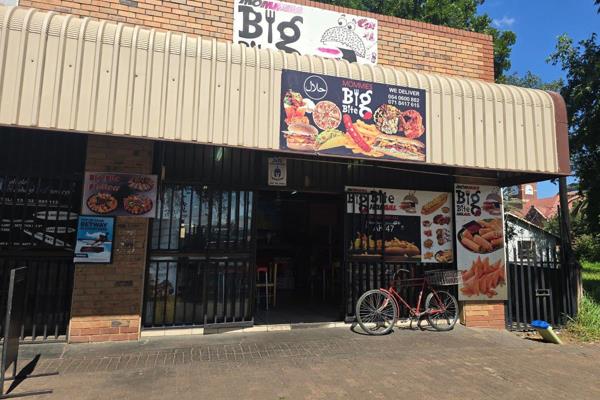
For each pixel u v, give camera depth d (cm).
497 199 717
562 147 611
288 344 559
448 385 440
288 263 1021
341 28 659
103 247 550
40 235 547
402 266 686
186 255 598
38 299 543
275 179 640
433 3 1464
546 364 523
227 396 395
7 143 546
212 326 598
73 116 427
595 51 1005
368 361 504
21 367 457
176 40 470
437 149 555
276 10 630
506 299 696
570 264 716
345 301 666
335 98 521
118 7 570
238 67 485
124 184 562
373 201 682
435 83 570
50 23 434
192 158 609
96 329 541
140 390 405
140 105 447
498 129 584
